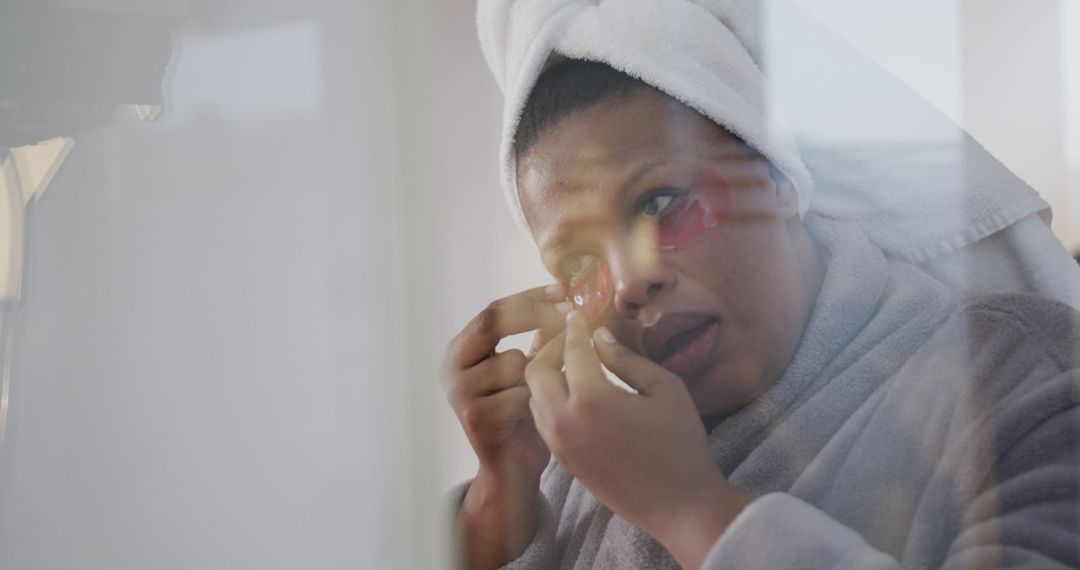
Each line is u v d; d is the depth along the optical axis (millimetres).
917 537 726
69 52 896
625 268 753
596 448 767
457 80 821
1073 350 733
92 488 899
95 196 901
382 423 858
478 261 817
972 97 750
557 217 774
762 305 738
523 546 798
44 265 904
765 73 738
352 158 871
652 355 752
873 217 743
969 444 730
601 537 766
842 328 735
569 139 764
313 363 881
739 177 736
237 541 889
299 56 883
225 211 896
